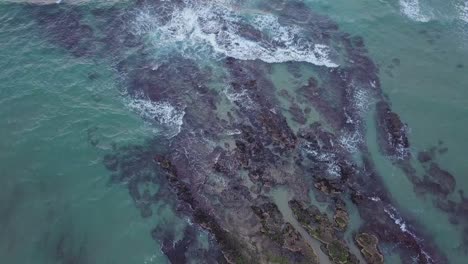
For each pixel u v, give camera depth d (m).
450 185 22.97
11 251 19.58
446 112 25.94
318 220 20.94
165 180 22.08
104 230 20.33
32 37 27.92
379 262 19.92
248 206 21.19
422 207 22.06
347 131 24.55
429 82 27.39
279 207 21.23
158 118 24.52
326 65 27.70
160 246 19.86
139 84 25.94
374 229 20.97
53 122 23.97
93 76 26.17
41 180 21.91
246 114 24.72
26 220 20.55
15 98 24.84
